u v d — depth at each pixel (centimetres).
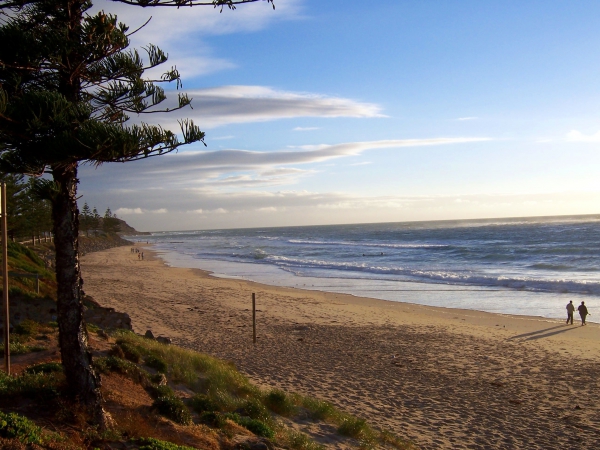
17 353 870
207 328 1961
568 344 1714
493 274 3806
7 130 458
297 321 2152
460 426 999
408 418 1039
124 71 562
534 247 5862
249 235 17175
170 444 558
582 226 10862
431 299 2811
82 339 571
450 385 1262
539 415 1062
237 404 877
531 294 2881
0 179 684
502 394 1195
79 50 517
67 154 466
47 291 1562
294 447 743
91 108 552
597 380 1299
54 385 612
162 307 2438
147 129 498
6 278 712
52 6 536
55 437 491
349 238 10738
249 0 546
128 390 748
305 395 1155
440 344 1719
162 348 1129
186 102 606
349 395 1176
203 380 988
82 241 9262
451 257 5225
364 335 1864
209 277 4056
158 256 7075
